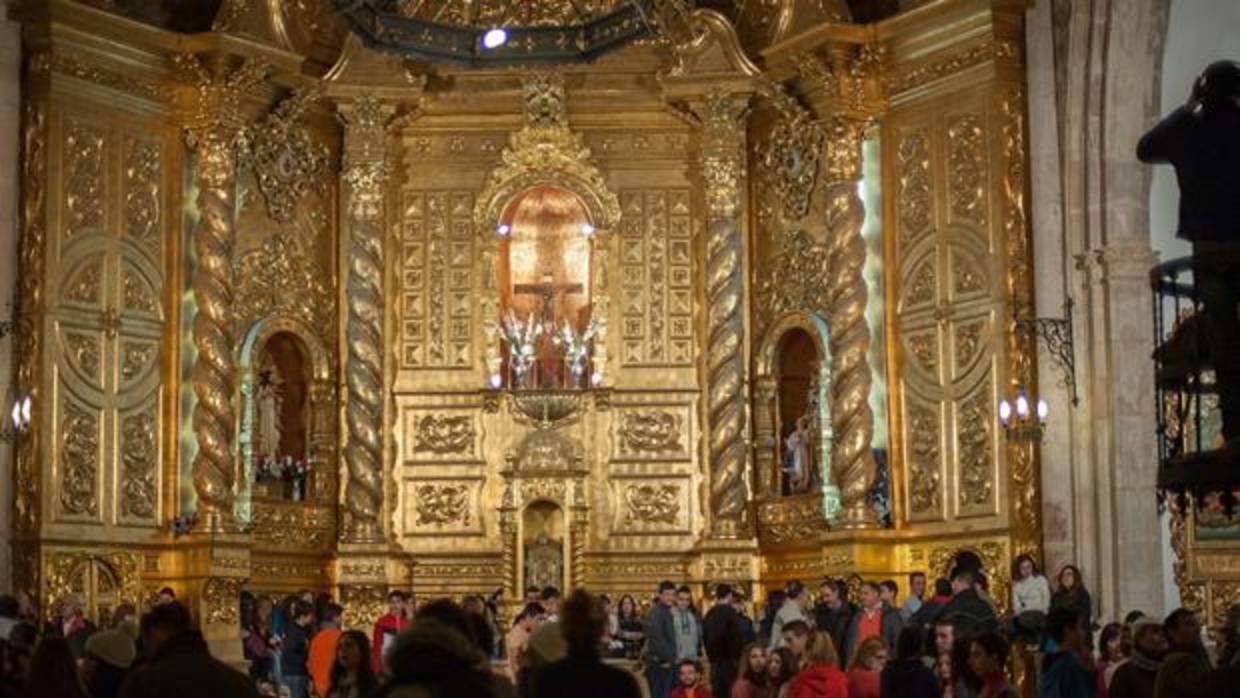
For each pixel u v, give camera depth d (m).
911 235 27.59
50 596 26.09
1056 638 12.49
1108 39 24.94
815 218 29.08
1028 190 26.14
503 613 29.08
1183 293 12.35
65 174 26.77
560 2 30.84
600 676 9.09
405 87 29.88
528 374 30.30
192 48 28.05
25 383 26.20
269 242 29.33
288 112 29.23
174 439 27.98
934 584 26.77
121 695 9.28
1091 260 25.03
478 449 30.22
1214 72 11.75
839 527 27.38
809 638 15.02
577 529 29.55
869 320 27.97
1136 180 25.03
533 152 30.34
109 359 27.20
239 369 28.77
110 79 27.42
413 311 30.48
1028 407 24.94
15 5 26.44
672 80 29.69
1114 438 24.62
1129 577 24.34
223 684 9.27
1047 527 25.48
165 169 28.23
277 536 28.98
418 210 30.62
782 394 30.00
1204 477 11.30
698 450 30.09
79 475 26.66
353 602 29.28
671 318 30.39
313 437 29.80
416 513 30.12
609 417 30.27
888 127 28.06
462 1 30.75
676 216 30.55
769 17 29.84
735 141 29.78
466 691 8.35
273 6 28.64
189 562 27.45
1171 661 9.05
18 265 26.44
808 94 29.00
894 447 27.56
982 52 26.48
